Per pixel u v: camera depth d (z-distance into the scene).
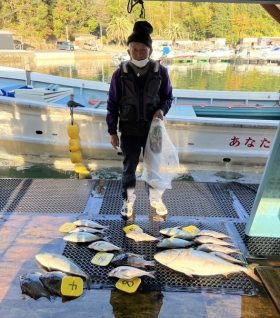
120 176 5.03
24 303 1.91
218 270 2.17
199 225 2.82
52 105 5.04
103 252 2.39
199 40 70.81
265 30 72.62
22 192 3.38
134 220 2.89
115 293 2.01
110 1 66.69
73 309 1.88
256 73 27.58
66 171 5.20
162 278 2.14
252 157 5.05
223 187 3.56
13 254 2.35
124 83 2.57
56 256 2.27
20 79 7.68
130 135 2.75
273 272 2.19
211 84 20.14
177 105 6.40
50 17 63.66
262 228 2.61
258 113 6.33
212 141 5.00
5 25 61.12
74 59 44.47
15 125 5.21
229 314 1.86
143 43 2.44
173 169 2.92
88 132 5.08
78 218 2.90
